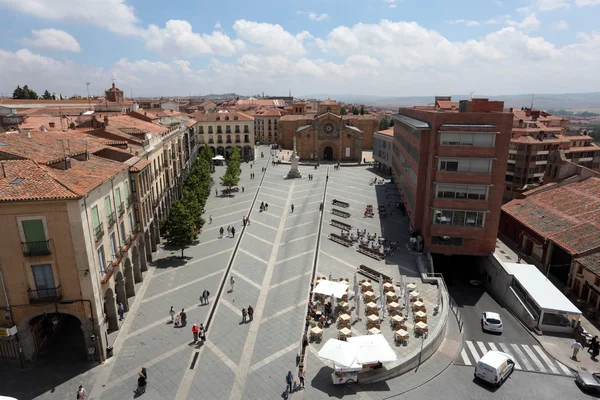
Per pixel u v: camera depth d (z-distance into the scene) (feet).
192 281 142.51
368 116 511.81
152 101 599.57
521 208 201.36
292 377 91.91
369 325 111.04
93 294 94.53
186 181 245.65
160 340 107.65
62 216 88.94
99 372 95.20
